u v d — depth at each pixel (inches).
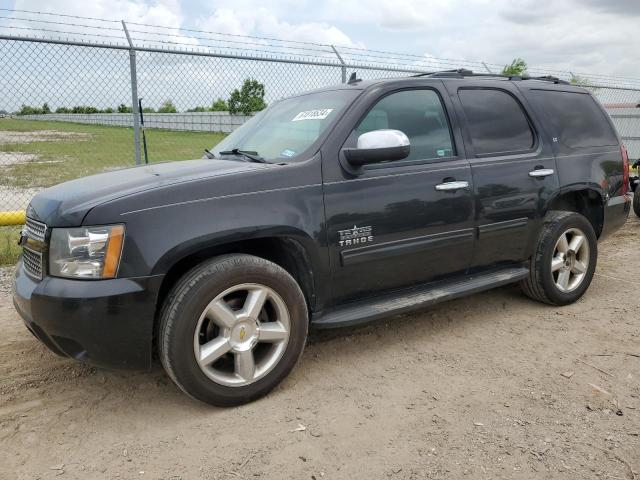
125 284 108.9
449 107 158.6
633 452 104.0
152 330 113.7
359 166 135.8
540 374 135.9
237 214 119.0
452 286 158.4
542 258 174.2
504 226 163.8
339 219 132.8
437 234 149.6
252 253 135.9
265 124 161.2
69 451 107.3
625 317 173.5
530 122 176.6
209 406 122.8
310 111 150.6
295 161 132.3
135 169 143.1
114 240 109.0
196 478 98.7
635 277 216.1
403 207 141.9
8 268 227.9
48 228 114.0
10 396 127.7
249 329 121.1
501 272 170.7
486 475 98.0
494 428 112.5
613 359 144.1
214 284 114.3
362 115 141.3
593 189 186.9
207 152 167.6
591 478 96.9
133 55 285.4
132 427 115.3
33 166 548.4
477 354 147.9
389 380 133.9
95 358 112.3
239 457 104.4
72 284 109.2
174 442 109.7
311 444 108.0
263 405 123.0
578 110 193.2
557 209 188.7
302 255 130.6
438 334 161.6
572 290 183.5
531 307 183.0
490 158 162.1
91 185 125.9
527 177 168.2
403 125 148.8
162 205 113.5
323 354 148.9
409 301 146.6
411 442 108.2
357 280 138.9
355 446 107.2
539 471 98.9
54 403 124.9
